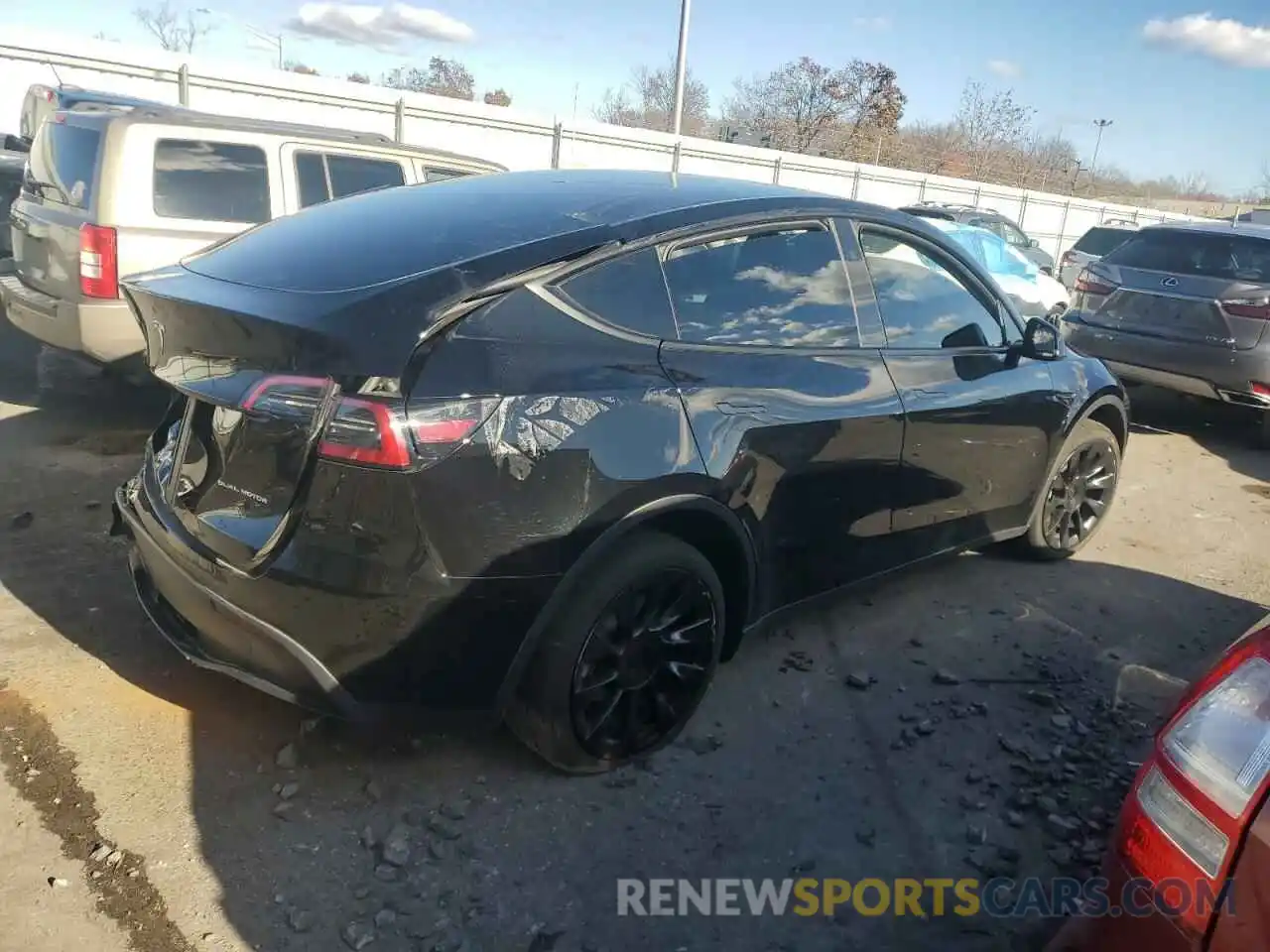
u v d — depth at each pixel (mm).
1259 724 1752
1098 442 5207
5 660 3570
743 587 3475
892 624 4406
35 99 10586
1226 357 7922
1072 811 3160
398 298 2699
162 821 2840
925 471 4070
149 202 6211
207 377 2850
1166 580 5168
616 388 2967
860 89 47969
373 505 2578
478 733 3348
